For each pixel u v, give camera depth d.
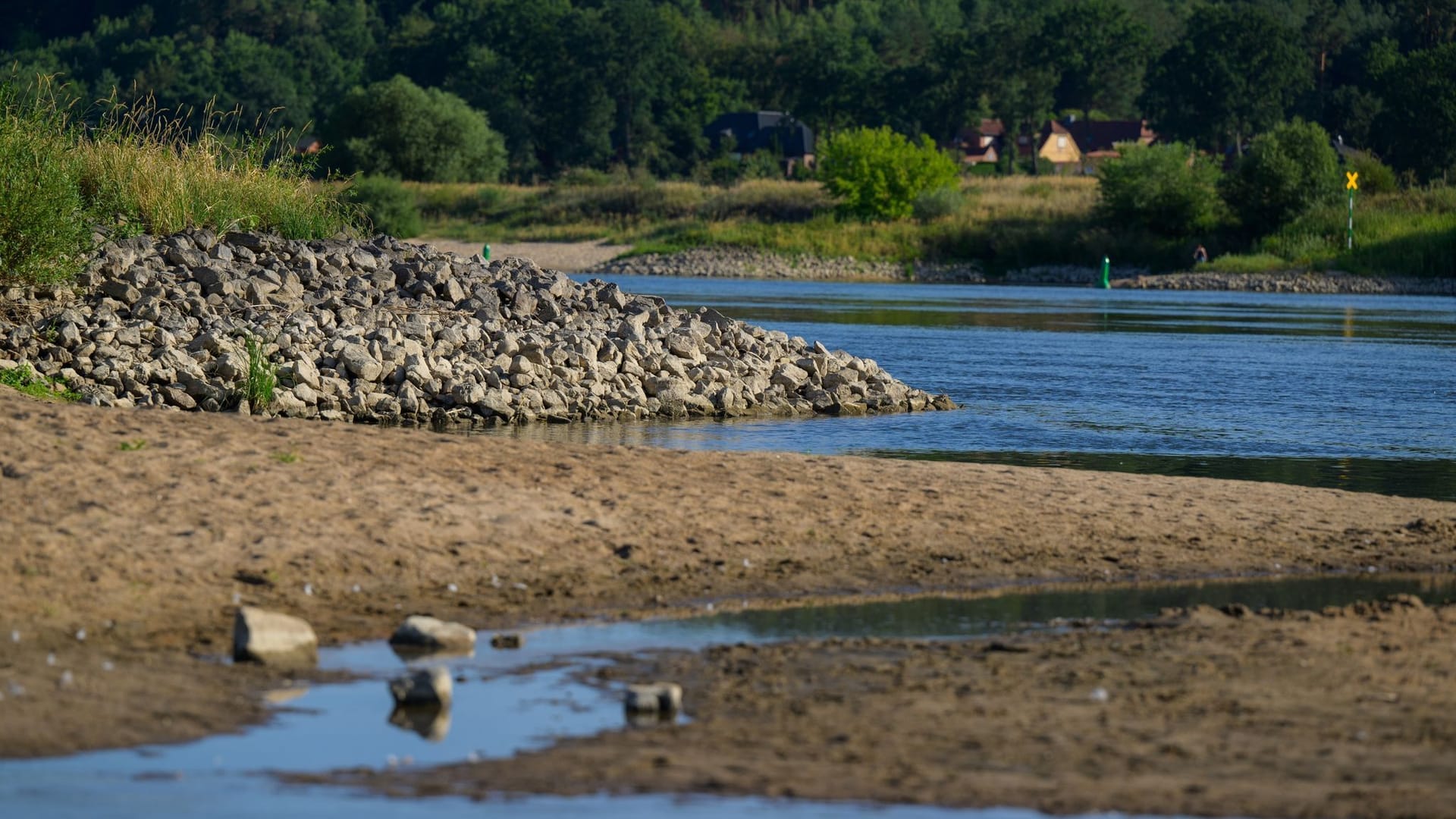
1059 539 39.31
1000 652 28.56
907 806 20.05
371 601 30.84
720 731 23.30
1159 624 31.12
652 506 38.53
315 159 86.88
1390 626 30.64
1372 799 20.47
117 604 28.75
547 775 21.19
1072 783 21.00
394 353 65.44
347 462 38.34
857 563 36.28
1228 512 43.28
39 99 71.94
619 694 25.41
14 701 23.30
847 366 75.50
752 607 32.44
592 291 78.81
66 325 61.22
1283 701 25.09
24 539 30.50
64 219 65.69
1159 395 80.62
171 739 22.48
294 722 23.61
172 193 75.56
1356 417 72.44
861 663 27.59
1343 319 152.75
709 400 68.81
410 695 24.59
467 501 36.75
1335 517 43.44
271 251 74.44
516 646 28.55
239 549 32.00
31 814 19.42
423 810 19.81
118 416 40.28
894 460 49.59
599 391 67.62
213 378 60.78
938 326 129.38
